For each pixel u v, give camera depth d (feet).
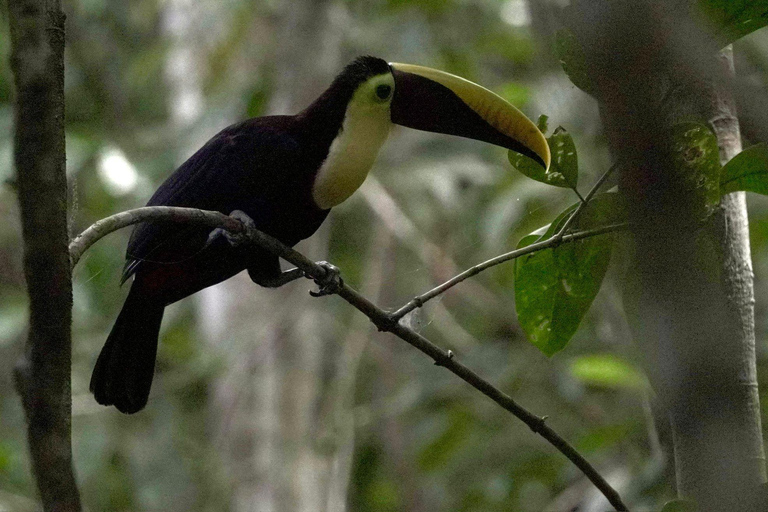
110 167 38.78
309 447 40.14
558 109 34.27
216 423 40.81
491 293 42.22
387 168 43.29
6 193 38.45
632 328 15.40
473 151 42.93
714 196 14.56
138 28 50.75
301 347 41.32
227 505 39.37
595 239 17.37
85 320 41.37
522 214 36.17
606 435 32.45
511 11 45.57
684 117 16.24
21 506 34.37
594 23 7.77
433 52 44.39
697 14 11.36
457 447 38.81
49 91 12.93
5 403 42.06
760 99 10.35
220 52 46.26
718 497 9.47
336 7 44.68
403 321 19.99
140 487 39.63
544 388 38.68
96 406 38.91
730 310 15.84
